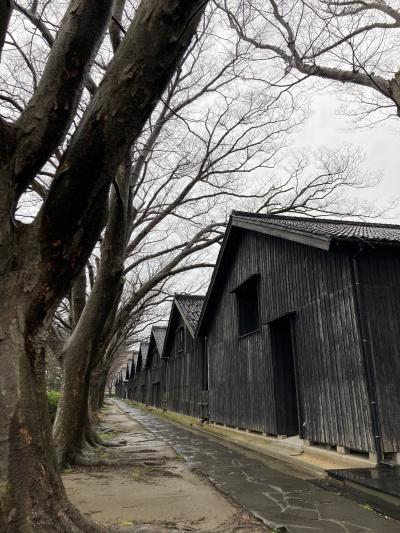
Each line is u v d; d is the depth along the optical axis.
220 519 4.66
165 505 5.23
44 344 3.04
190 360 20.11
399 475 5.75
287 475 6.95
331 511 4.85
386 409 6.55
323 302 8.02
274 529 4.24
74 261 3.05
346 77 6.29
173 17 2.78
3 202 2.81
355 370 6.94
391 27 6.43
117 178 7.65
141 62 2.82
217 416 14.64
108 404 42.50
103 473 7.26
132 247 11.55
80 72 3.05
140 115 2.93
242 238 12.78
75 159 2.84
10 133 2.89
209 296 15.12
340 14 6.45
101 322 8.11
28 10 7.24
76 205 2.90
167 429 15.88
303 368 8.59
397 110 5.71
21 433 2.65
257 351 11.27
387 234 7.98
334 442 7.39
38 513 2.63
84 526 3.02
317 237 7.18
